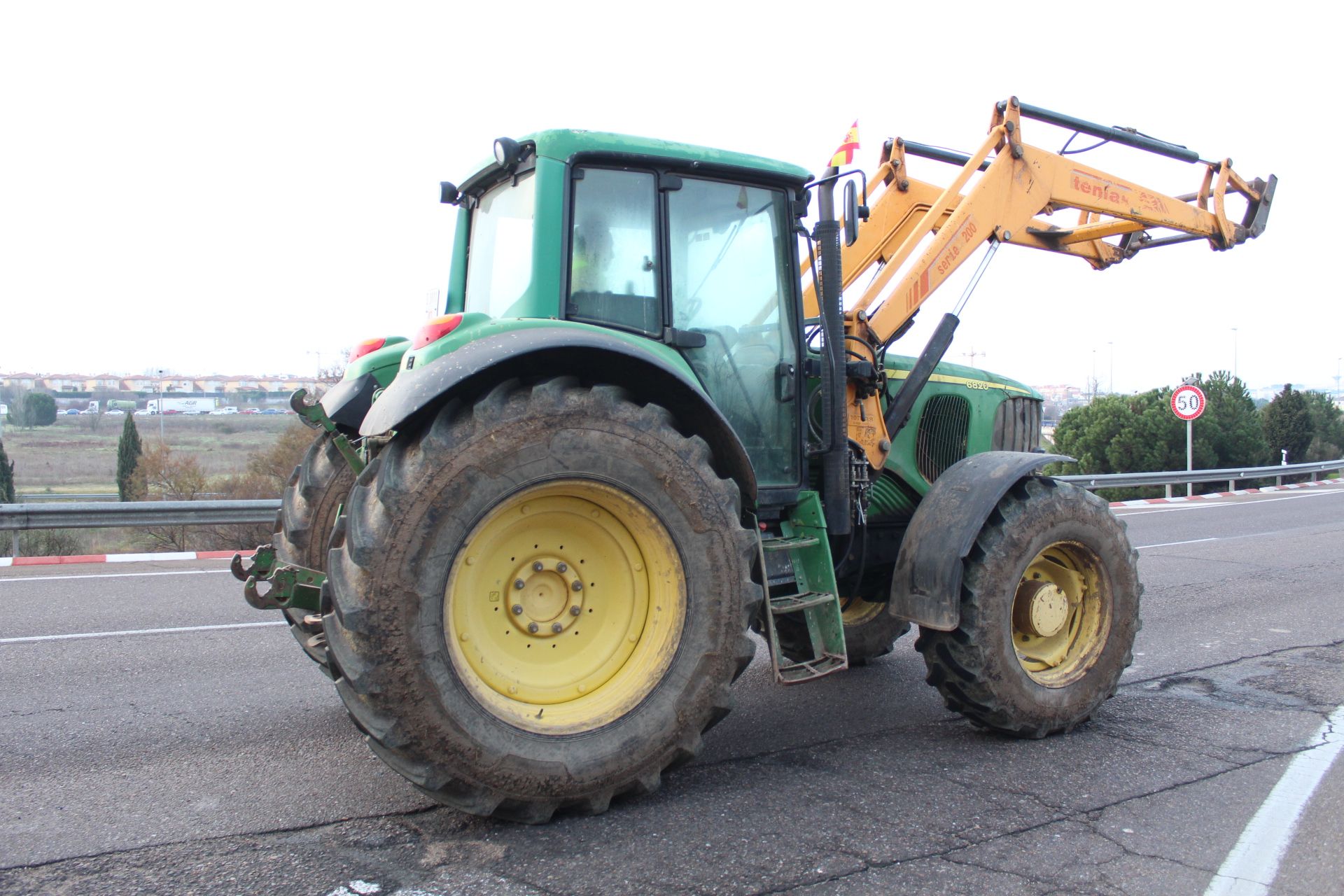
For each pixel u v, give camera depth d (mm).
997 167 4977
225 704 4426
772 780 3396
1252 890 2578
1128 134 5508
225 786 3354
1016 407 5352
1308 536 11516
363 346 4445
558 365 3180
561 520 3117
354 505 2820
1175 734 3990
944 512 3863
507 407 2898
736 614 3189
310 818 3045
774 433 3973
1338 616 6703
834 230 3877
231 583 7836
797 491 3930
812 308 5000
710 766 3562
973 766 3574
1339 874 2680
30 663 5191
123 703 4445
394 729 2707
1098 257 6047
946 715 4332
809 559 3848
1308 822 3045
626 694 3076
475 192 4273
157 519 9266
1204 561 9516
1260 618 6641
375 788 3328
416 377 2902
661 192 3646
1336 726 4105
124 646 5586
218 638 5789
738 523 3229
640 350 3090
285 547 4086
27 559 8977
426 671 2730
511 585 3047
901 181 5508
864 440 4352
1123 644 4137
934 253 4656
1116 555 4141
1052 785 3367
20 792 3297
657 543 3129
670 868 2658
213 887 2559
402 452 2885
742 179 3879
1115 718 4254
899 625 5285
